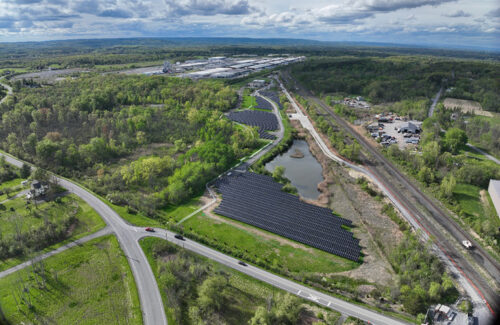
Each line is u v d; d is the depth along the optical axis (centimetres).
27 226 10100
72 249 9094
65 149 15188
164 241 9369
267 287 7756
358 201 11994
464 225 10112
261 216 10831
